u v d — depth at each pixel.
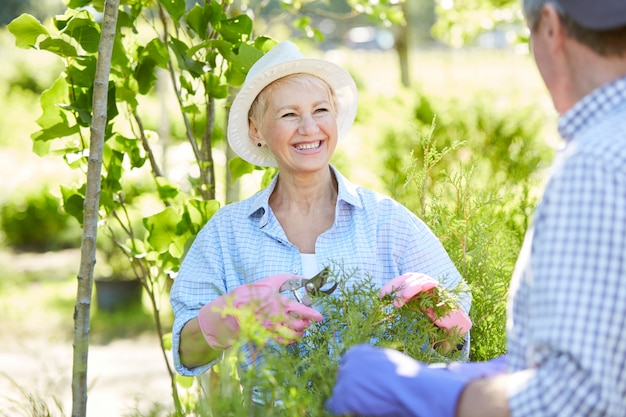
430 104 7.20
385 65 26.95
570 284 1.33
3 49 19.88
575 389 1.32
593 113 1.45
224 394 1.84
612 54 1.46
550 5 1.50
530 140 6.73
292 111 2.49
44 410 2.27
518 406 1.36
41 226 11.45
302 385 1.83
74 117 2.90
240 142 2.73
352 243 2.50
